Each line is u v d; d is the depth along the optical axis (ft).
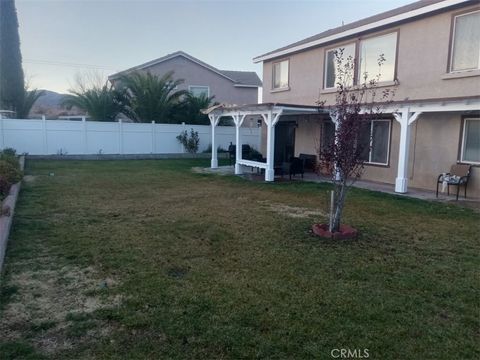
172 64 94.02
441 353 9.87
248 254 17.31
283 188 36.73
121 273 14.98
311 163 50.01
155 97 76.07
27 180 38.55
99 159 64.44
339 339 10.44
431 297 13.15
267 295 13.08
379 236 20.58
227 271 15.26
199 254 17.26
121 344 10.15
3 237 17.21
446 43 33.76
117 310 11.96
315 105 45.27
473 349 10.05
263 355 9.70
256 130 78.07
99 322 11.28
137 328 10.95
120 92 78.48
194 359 9.52
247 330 10.81
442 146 35.47
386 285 14.10
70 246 18.13
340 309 12.11
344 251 17.94
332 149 20.30
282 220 23.72
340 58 29.40
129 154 68.44
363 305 12.42
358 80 42.04
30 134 61.72
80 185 36.32
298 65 51.62
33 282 14.08
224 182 40.27
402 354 9.81
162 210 26.20
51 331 10.81
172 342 10.24
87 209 26.12
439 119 35.53
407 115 33.53
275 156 61.00
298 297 12.95
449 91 33.78
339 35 43.29
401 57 37.76
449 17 33.35
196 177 43.75
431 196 33.04
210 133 75.46
